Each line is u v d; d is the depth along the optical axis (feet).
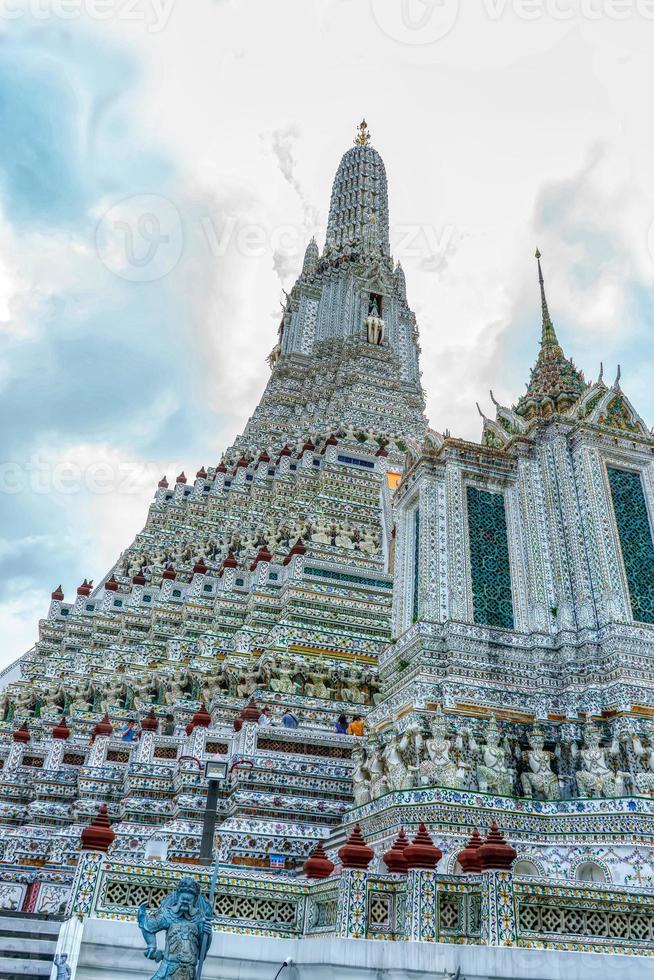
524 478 77.10
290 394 188.85
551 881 37.93
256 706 74.59
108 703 99.19
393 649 72.13
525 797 57.62
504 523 75.82
